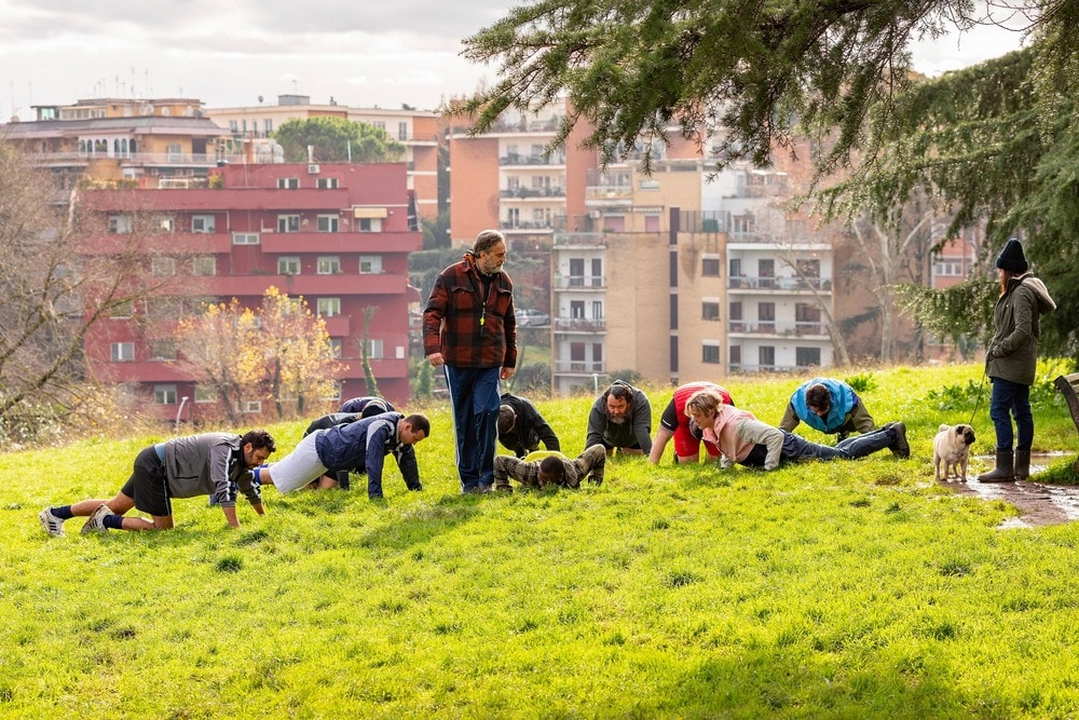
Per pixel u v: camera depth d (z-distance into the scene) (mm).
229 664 8500
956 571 9148
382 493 13023
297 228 100750
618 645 8305
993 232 18484
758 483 12617
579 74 9320
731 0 9070
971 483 12273
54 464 17484
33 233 46844
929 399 18266
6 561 11281
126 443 19938
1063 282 16984
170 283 59062
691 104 9406
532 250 126812
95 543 11734
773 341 94062
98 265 46438
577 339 103250
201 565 10867
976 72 18453
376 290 99812
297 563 10742
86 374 47250
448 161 161125
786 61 9289
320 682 8102
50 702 8031
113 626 9406
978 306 18297
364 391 100188
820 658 7770
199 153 135375
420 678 8016
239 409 78250
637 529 11109
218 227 99062
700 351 97812
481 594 9570
